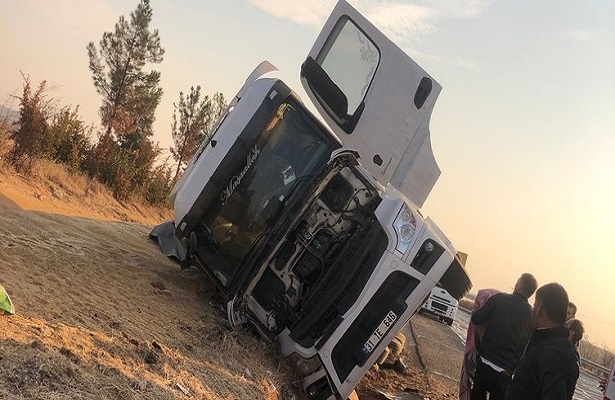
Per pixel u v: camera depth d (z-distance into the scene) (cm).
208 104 2675
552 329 427
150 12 2377
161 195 2064
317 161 671
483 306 657
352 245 647
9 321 396
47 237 710
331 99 689
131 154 2080
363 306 615
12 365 332
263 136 666
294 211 643
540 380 415
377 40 681
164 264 828
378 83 692
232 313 631
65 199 1318
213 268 668
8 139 1313
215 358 542
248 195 667
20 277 509
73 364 368
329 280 649
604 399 682
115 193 1817
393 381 1026
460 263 650
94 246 762
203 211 657
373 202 661
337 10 662
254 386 534
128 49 2356
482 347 651
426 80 694
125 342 457
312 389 629
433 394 1016
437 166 721
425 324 2406
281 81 662
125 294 597
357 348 618
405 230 627
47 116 1414
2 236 628
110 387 368
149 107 2409
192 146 2647
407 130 706
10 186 1081
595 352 4138
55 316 449
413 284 624
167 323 564
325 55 677
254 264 635
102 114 2369
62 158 1675
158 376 431
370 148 707
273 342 651
